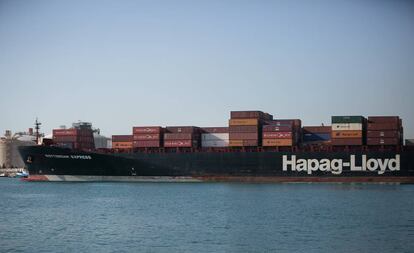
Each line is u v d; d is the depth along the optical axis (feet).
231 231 164.35
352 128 358.43
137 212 212.84
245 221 185.16
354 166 359.25
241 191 314.55
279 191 312.91
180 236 156.04
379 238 151.94
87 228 171.01
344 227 171.01
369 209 218.79
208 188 339.77
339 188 332.80
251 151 370.73
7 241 148.97
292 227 171.22
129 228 170.71
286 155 366.22
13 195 302.04
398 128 355.15
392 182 355.56
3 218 195.52
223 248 139.64
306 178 364.79
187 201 256.32
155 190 327.26
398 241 147.74
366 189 322.75
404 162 352.69
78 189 342.23
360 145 358.84
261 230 165.89
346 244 144.05
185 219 191.21
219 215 201.77
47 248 139.95
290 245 142.82
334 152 361.30
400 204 236.63
